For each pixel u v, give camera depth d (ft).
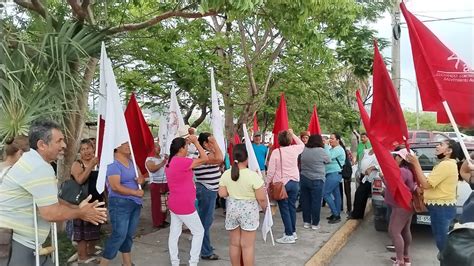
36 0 18.21
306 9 23.66
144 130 22.31
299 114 64.69
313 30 26.91
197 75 37.45
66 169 22.22
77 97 16.84
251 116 41.83
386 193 19.74
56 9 21.25
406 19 15.94
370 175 27.43
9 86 13.78
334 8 28.99
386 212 26.05
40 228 11.09
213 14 22.61
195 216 18.20
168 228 27.37
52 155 10.98
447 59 15.56
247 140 19.56
